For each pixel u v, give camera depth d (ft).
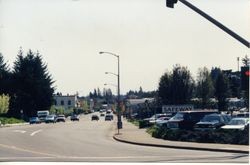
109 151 87.97
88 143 111.34
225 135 104.53
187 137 111.55
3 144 106.83
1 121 274.98
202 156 76.28
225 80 320.50
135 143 108.58
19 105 388.37
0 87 385.70
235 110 298.56
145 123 201.98
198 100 313.12
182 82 319.88
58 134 151.23
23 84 393.70
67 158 73.97
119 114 194.18
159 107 320.29
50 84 417.69
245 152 83.15
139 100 587.27
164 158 72.74
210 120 124.47
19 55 406.00
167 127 133.39
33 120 312.91
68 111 638.12
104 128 203.10
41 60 412.98
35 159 72.49
